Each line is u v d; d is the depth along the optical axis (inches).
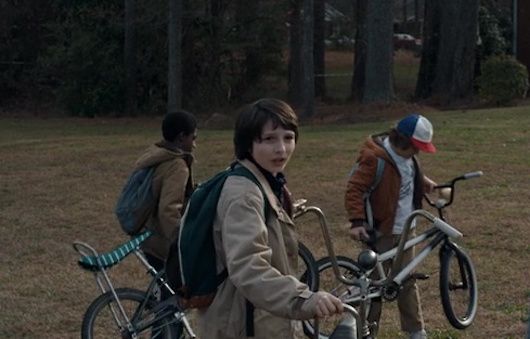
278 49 1314.0
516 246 393.7
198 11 1235.9
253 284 149.3
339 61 1963.6
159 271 266.8
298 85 1332.4
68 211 510.3
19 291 362.9
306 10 1060.5
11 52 1472.7
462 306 283.6
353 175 267.6
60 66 1325.0
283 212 161.0
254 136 160.4
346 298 241.8
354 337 179.9
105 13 1272.1
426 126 263.9
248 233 152.6
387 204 265.6
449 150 652.1
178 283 166.7
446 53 1248.2
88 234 460.8
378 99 1137.4
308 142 723.4
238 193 155.9
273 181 162.4
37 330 317.4
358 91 1470.2
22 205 530.0
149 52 1262.3
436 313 312.7
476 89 1235.2
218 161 646.5
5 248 435.8
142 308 263.1
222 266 160.1
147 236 261.9
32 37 1473.9
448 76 1248.2
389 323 305.7
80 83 1293.1
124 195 269.0
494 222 434.3
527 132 729.0
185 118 268.7
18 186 584.1
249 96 1322.6
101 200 536.1
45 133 952.9
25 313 334.6
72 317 329.7
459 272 290.2
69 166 652.7
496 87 1146.7
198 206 160.6
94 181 594.6
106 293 265.1
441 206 275.7
